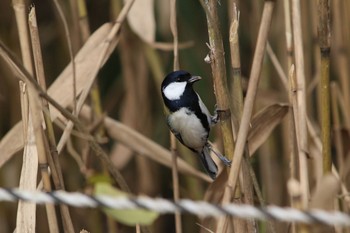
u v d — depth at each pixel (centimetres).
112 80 1302
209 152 930
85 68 781
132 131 932
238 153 596
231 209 394
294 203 487
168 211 399
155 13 1239
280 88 1055
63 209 677
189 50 1217
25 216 670
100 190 426
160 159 926
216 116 925
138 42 1105
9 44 1142
